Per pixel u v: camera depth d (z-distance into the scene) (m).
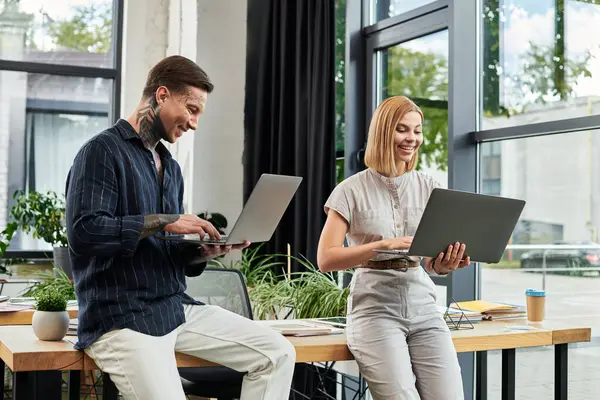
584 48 3.43
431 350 2.47
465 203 2.38
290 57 5.07
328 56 4.64
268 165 5.30
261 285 4.33
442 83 4.15
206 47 5.40
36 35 5.80
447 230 2.39
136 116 2.33
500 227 2.51
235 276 3.22
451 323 2.84
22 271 5.57
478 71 4.01
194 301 2.41
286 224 5.00
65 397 4.69
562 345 2.79
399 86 4.51
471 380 3.91
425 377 2.45
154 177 2.35
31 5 5.80
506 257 3.81
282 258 4.98
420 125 2.62
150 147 2.34
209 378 2.80
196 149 5.38
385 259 2.52
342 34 4.87
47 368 2.13
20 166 5.70
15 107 5.71
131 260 2.19
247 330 2.28
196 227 2.23
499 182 3.86
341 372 3.87
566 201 3.49
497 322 2.96
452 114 3.94
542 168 3.62
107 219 2.11
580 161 3.42
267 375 2.22
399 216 2.59
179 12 5.67
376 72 4.70
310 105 4.82
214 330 2.28
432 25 4.16
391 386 2.35
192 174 5.37
